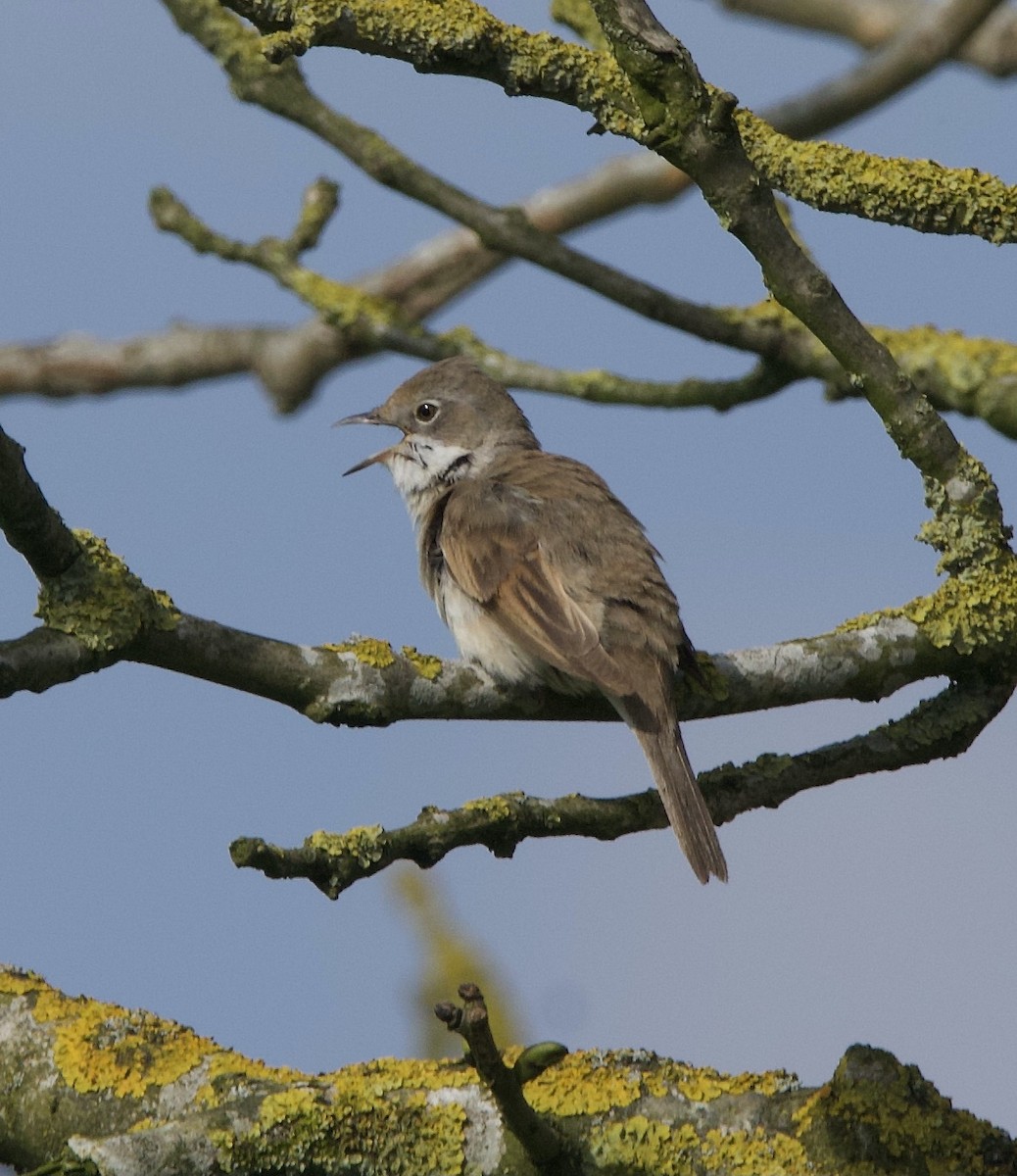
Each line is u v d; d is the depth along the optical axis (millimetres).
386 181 14977
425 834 9320
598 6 9500
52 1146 8539
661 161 17141
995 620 10812
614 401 15297
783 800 10789
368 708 10055
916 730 10891
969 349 14539
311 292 16406
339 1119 8320
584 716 12062
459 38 10227
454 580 12820
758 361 14969
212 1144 8148
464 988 7680
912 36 15781
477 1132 8359
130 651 9320
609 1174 8359
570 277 14852
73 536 9195
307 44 10039
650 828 10492
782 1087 8641
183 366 18031
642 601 12141
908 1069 8539
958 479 10859
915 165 10289
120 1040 8758
